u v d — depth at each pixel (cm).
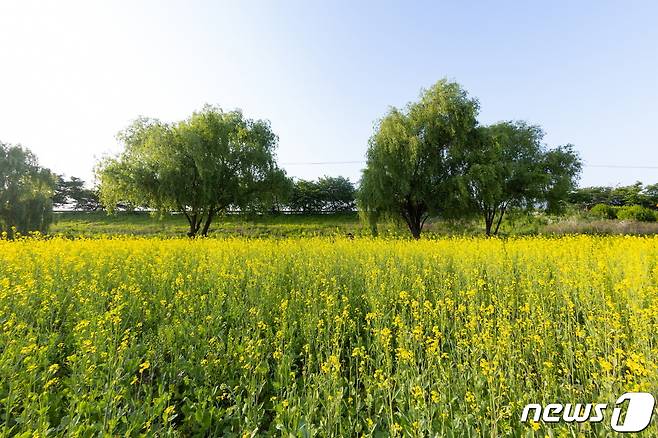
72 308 545
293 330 480
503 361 351
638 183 5728
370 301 579
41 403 278
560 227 3084
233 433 297
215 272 740
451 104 2475
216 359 388
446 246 1155
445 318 491
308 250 1070
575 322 487
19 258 800
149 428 272
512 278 720
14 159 2917
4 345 378
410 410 291
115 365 344
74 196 6012
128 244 1187
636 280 562
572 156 2930
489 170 2356
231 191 2852
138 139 2792
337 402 291
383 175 2445
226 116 2966
